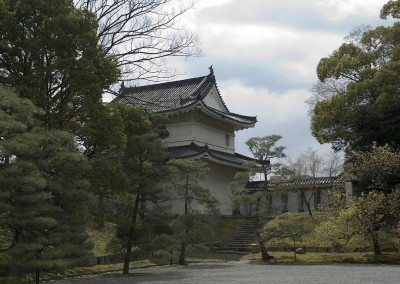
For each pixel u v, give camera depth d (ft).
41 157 50.98
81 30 66.59
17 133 49.44
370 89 105.29
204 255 105.19
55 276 65.72
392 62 106.01
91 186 67.92
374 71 108.17
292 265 82.02
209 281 58.29
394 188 91.09
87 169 55.16
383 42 116.06
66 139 52.42
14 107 48.70
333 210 90.43
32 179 45.57
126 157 73.31
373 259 82.12
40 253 50.39
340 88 130.41
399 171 86.79
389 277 58.85
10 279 51.65
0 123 44.98
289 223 88.84
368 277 59.11
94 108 67.92
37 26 66.54
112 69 70.13
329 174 173.78
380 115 103.81
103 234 95.61
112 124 68.64
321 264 81.82
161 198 75.87
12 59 67.00
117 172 68.59
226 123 154.10
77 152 56.80
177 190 87.56
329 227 84.58
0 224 47.96
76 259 52.13
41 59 67.72
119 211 76.54
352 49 117.29
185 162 85.10
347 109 108.88
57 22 64.28
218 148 150.20
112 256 82.33
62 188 51.55
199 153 126.52
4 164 49.14
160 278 63.72
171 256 84.28
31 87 65.10
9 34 66.03
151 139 76.54
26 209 46.91
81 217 53.62
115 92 91.61
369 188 96.53
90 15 68.39
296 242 101.50
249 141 92.43
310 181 142.20
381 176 86.99
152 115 98.53
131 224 71.72
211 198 89.25
